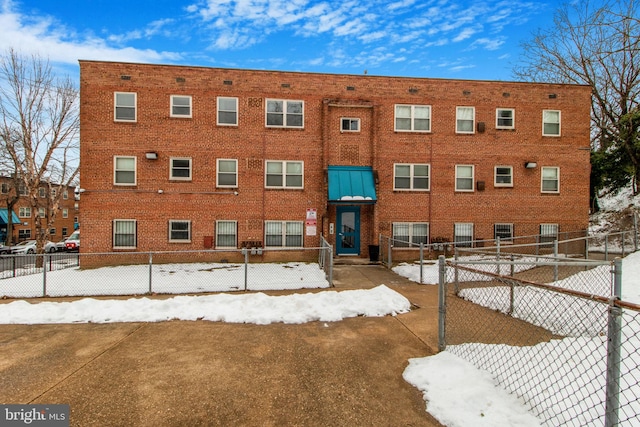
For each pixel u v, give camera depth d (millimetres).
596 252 16797
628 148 20344
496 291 8070
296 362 4789
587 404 3254
